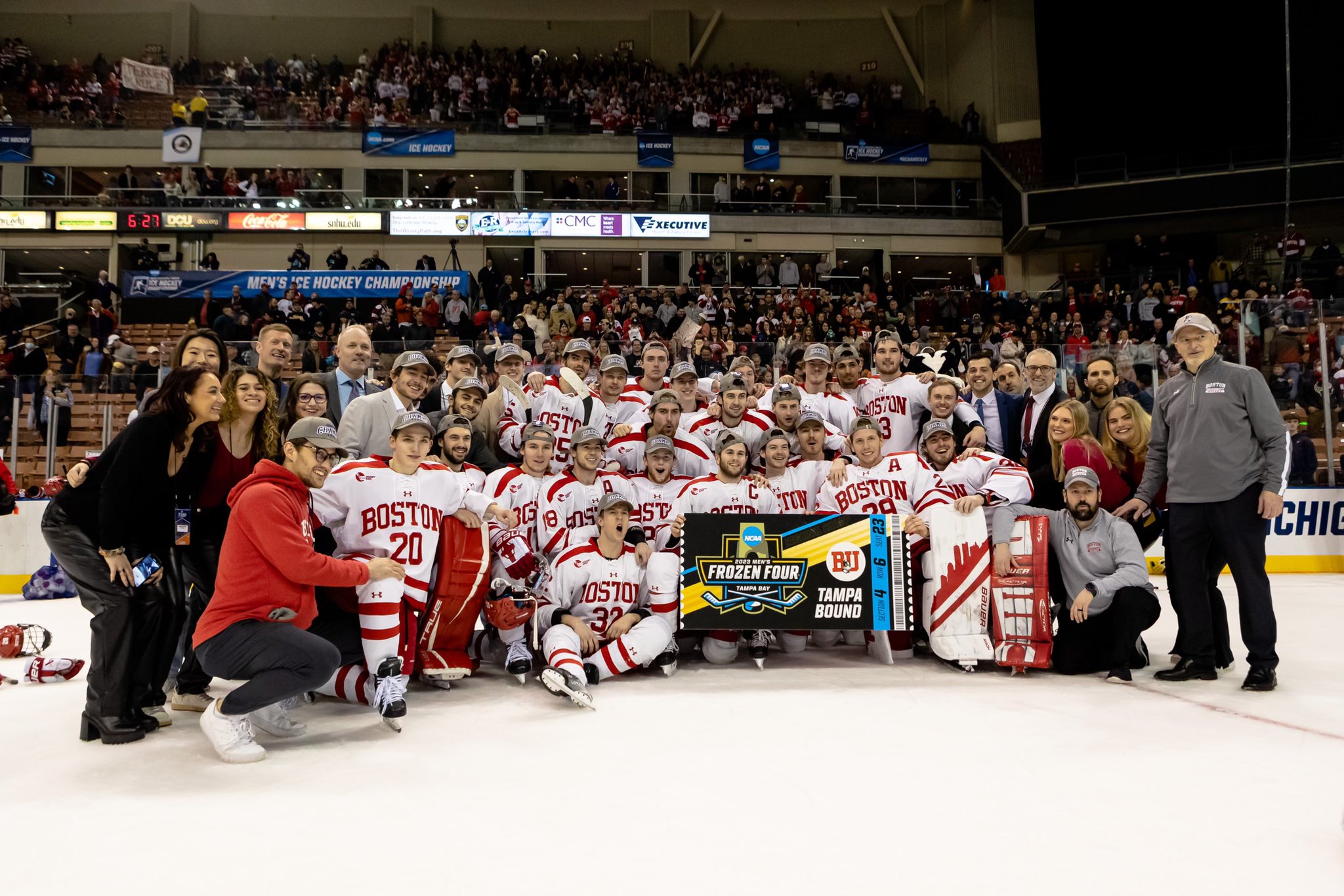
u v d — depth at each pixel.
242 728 3.68
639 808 2.96
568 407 7.14
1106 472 5.75
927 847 2.62
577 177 27.53
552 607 5.25
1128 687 4.93
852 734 3.91
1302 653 5.97
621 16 31.22
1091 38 25.42
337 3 30.36
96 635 3.98
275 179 25.66
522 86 28.88
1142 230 25.16
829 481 6.06
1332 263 20.48
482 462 6.34
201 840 2.72
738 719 4.21
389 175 26.84
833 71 31.56
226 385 4.43
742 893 2.32
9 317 18.84
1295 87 23.47
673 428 6.28
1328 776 3.29
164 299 20.41
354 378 6.54
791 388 6.57
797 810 2.94
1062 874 2.44
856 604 5.49
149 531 4.17
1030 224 25.55
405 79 28.30
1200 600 5.11
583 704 4.41
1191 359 5.07
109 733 3.92
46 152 25.83
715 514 5.55
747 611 5.43
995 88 28.38
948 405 6.28
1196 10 24.25
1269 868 2.48
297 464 4.02
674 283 26.70
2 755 3.75
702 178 27.70
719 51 31.48
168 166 26.27
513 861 2.54
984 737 3.86
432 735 4.00
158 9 29.59
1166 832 2.74
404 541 4.79
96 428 11.93
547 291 22.33
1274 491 4.80
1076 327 19.47
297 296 19.72
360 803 3.05
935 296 22.62
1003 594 5.38
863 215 26.98
